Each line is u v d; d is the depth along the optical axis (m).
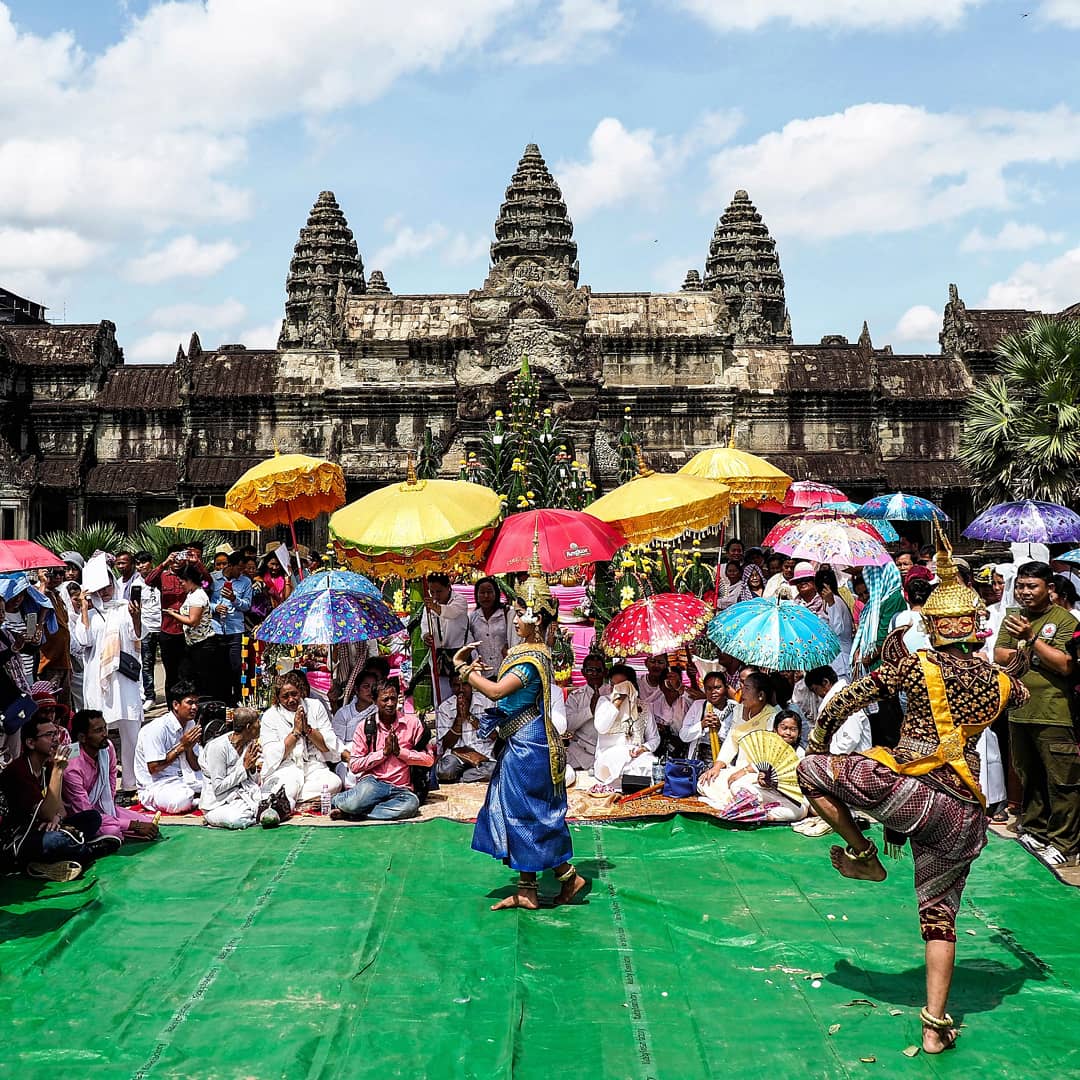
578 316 38.88
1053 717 8.92
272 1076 5.66
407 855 9.12
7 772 8.95
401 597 16.47
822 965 6.94
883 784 6.07
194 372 47.62
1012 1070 5.67
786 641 10.40
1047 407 28.16
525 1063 5.81
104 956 7.14
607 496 13.29
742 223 80.25
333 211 81.44
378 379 45.22
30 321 73.12
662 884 8.44
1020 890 8.23
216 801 10.23
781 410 46.09
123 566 14.52
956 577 6.37
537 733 7.98
